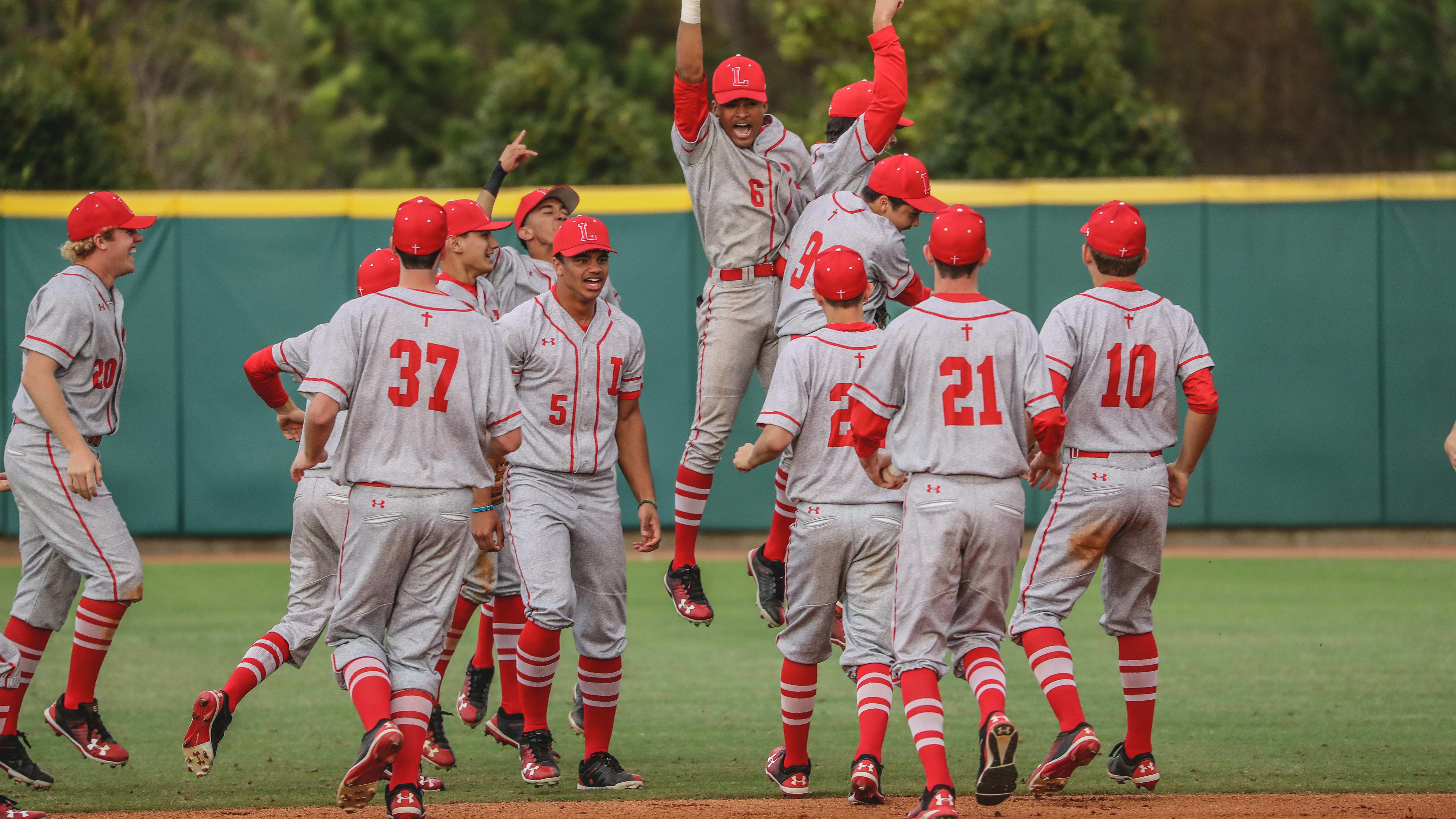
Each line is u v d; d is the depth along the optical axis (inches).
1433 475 1893.5
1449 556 1825.8
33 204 1891.0
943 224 701.9
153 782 818.8
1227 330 1909.4
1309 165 4018.2
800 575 756.0
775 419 726.5
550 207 960.9
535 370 804.0
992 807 732.0
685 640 1339.8
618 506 836.0
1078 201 1907.0
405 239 694.5
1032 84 2194.9
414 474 684.1
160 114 3587.6
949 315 696.4
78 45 2623.0
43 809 746.2
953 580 698.2
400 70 4441.4
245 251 1931.6
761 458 737.6
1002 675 702.5
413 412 685.9
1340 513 1905.8
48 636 829.2
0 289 1888.5
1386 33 3737.7
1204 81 4158.5
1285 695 1043.9
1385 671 1132.5
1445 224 1884.8
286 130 3865.7
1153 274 1911.9
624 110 2417.6
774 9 3208.7
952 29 3080.7
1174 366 769.6
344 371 677.9
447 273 841.5
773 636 1360.7
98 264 818.2
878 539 734.5
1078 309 765.3
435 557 697.6
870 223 823.1
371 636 701.3
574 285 797.2
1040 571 773.9
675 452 1931.6
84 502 800.9
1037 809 732.0
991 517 688.4
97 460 776.3
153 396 1925.4
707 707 1052.5
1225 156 4094.5
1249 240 1904.5
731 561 1875.0
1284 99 4101.9
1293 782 787.4
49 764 869.8
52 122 2156.7
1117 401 761.0
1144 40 4013.3
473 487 706.2
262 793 789.9
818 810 729.0
